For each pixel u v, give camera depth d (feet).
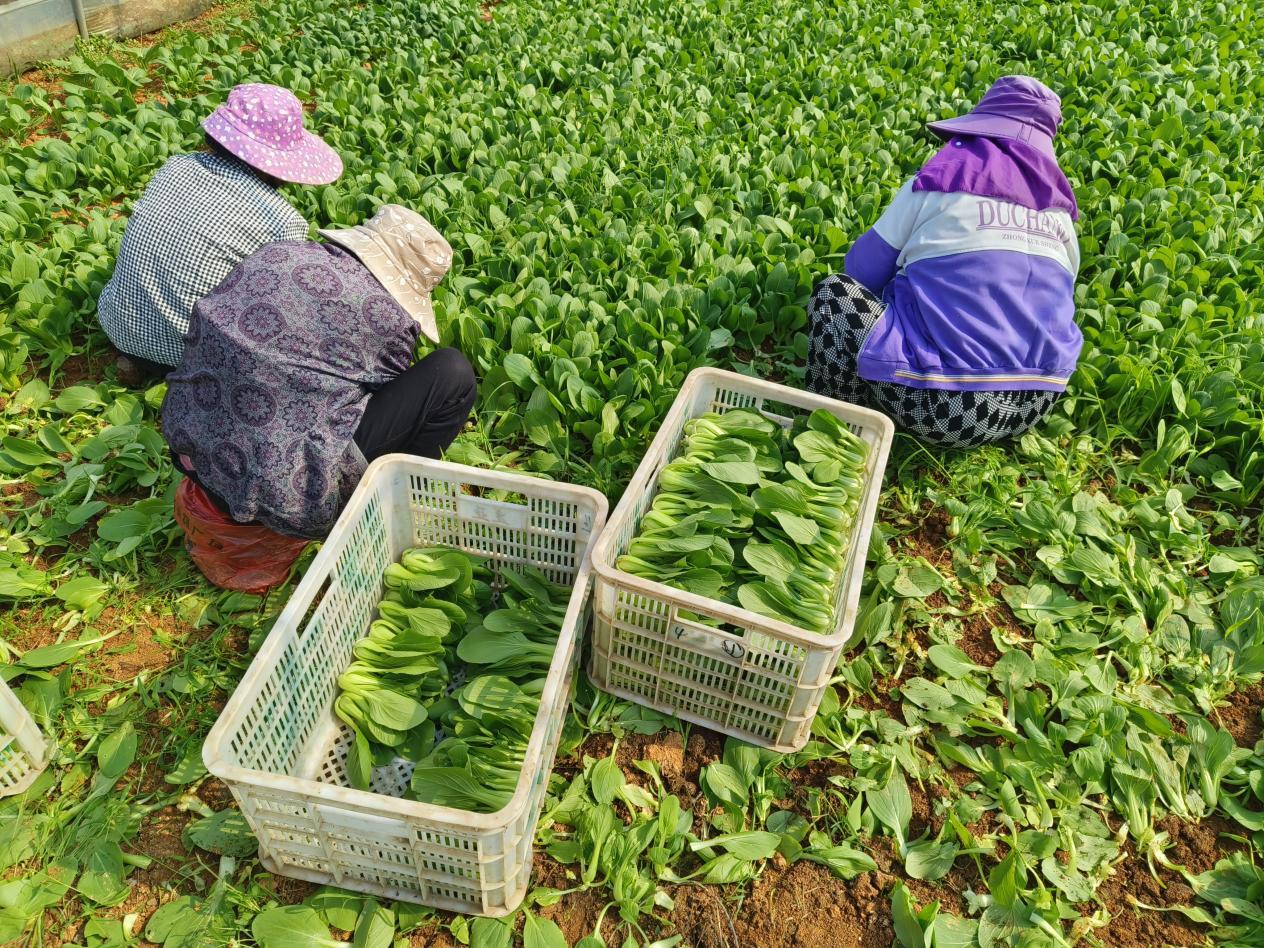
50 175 15.07
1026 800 8.18
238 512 8.31
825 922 7.39
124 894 7.18
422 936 7.11
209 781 7.93
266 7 22.57
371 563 8.72
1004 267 10.22
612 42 21.75
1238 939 7.35
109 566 9.69
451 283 12.60
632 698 8.70
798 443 9.89
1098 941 7.31
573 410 11.34
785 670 7.63
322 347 8.04
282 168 9.82
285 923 6.82
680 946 7.22
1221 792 8.30
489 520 8.94
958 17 24.45
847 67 20.97
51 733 8.07
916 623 9.80
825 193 15.31
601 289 12.91
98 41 20.57
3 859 7.28
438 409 9.49
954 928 7.20
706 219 14.98
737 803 7.98
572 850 7.58
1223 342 12.69
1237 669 9.38
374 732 7.92
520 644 8.29
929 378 10.29
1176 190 15.94
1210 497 11.30
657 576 8.40
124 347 10.95
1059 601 9.88
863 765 8.25
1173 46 23.44
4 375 11.51
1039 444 11.66
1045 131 10.79
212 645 9.00
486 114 17.87
